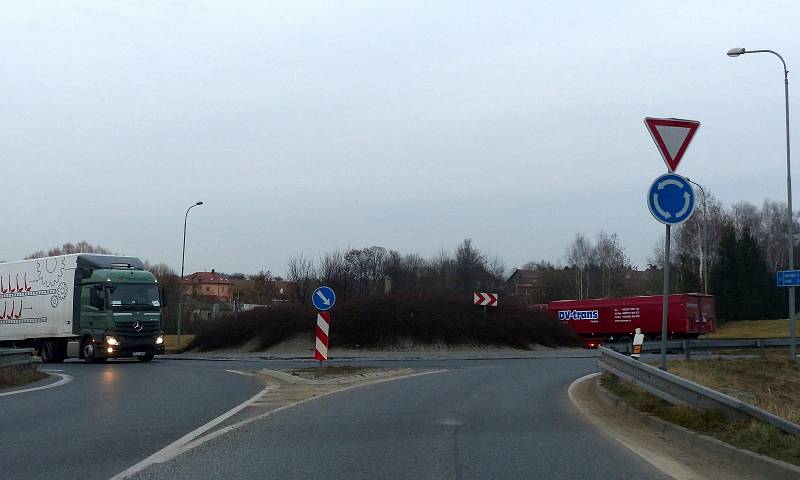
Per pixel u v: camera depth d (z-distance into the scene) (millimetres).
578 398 15203
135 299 29078
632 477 7695
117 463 8453
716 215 70188
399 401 14609
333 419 11992
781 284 26344
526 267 115188
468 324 40656
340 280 58750
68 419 12117
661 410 11508
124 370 24703
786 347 36719
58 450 9281
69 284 29766
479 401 14633
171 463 8430
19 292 32406
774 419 8766
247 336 42156
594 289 83188
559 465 8312
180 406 13844
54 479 7648
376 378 20703
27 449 9367
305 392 16453
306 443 9742
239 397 15484
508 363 29312
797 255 76562
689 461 8484
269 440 9969
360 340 39531
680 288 70125
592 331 48594
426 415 12492
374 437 10227
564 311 50094
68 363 31078
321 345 21109
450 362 30031
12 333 32438
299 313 41406
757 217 79562
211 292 117125
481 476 7770
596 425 11344
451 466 8273
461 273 79000
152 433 10602
